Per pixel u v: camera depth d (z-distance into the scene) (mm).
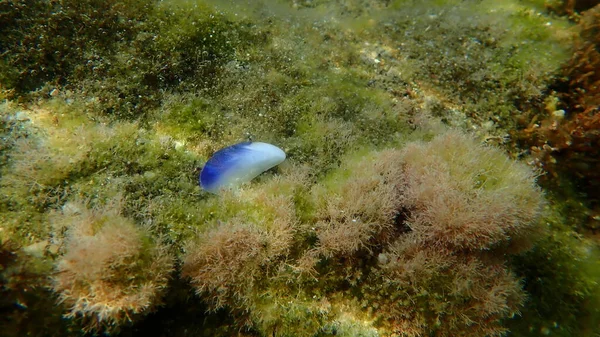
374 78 317
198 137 258
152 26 275
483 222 222
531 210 231
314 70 306
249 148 252
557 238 272
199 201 236
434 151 253
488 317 228
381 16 362
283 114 278
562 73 306
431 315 228
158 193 234
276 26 321
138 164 239
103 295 191
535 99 305
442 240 230
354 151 271
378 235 239
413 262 225
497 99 310
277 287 227
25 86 247
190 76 276
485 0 356
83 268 188
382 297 233
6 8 250
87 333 203
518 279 240
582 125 278
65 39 257
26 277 193
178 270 219
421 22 353
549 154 290
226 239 216
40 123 238
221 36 293
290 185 243
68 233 207
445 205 227
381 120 291
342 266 236
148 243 208
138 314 204
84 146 232
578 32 309
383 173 250
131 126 248
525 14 335
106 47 263
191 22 286
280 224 227
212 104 271
